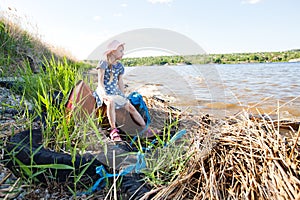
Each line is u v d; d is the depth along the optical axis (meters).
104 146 2.21
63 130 2.48
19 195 1.92
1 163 2.20
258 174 1.88
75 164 2.03
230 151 2.14
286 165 1.79
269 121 2.54
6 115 3.11
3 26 6.59
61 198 1.95
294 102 5.12
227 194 1.89
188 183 1.98
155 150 2.38
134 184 1.93
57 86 3.87
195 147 2.29
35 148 2.17
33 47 7.75
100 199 1.91
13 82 4.18
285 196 1.61
